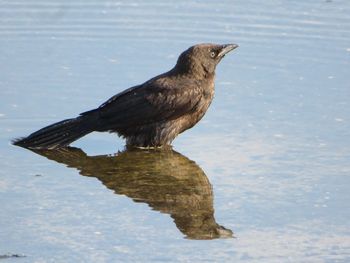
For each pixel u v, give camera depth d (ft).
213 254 36.42
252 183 44.24
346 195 42.52
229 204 41.75
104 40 64.85
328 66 59.93
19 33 65.92
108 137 52.70
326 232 38.60
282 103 54.34
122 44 64.13
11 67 59.72
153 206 41.63
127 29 66.59
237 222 39.73
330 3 70.49
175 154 48.78
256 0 71.36
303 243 37.50
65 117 52.65
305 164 46.44
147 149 50.49
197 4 70.85
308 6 70.03
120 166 47.34
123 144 51.39
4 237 37.65
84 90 56.24
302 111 53.16
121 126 50.16
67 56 61.93
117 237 37.93
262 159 47.32
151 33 65.87
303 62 60.70
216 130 51.55
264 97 55.26
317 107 53.62
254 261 35.81
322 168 45.91
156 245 37.22
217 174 45.57
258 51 62.69
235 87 56.90
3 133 50.83
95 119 50.26
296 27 66.33
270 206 41.42
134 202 42.01
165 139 50.26
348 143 48.93
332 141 49.26
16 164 47.01
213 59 51.44
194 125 51.60
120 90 56.13
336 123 51.44
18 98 55.11
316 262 35.76
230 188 43.70
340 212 40.65
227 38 64.80
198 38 64.90
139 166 47.32
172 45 63.87
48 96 55.47
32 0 71.31
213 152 48.60
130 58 61.52
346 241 37.70
